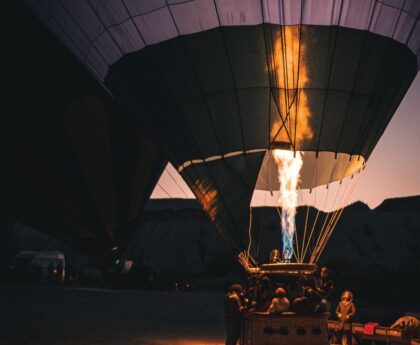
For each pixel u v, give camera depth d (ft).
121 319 59.93
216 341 44.34
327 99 45.11
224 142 45.60
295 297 32.48
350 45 45.27
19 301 81.41
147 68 47.14
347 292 38.19
